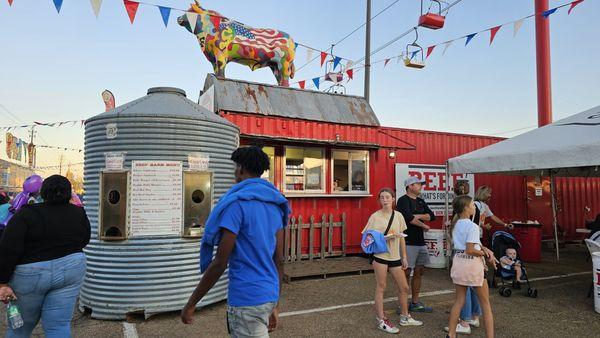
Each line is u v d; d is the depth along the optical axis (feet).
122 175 16.37
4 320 16.60
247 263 7.53
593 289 19.72
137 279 16.17
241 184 8.06
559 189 41.91
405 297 15.96
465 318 15.37
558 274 26.55
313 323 16.34
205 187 17.29
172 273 16.53
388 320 15.87
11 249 9.52
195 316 16.94
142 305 16.15
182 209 16.81
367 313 17.70
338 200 30.40
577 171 35.04
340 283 23.43
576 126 22.66
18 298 9.82
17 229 9.63
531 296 20.57
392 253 15.62
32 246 9.89
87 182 17.19
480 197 21.72
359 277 24.97
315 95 31.63
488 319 13.64
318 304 19.12
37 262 9.82
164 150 16.65
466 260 13.69
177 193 16.74
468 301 15.38
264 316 7.48
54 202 10.38
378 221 15.80
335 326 15.99
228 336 14.75
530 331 15.58
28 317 10.05
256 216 7.68
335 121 30.40
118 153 16.51
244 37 31.65
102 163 16.67
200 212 17.15
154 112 16.71
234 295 7.50
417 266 17.65
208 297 17.51
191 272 16.94
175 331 15.21
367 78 42.09
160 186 16.55
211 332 15.15
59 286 10.13
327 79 35.19
